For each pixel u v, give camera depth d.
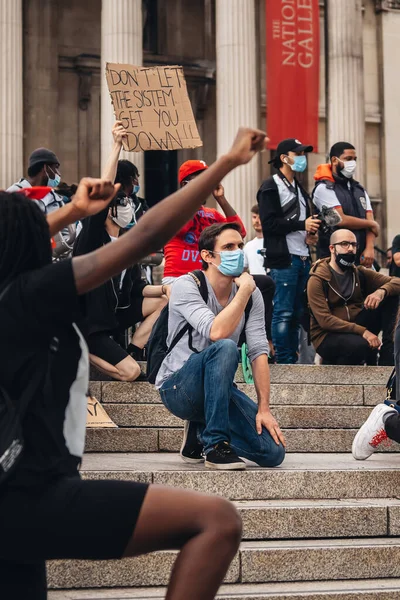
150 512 3.38
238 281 6.82
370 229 11.57
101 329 8.73
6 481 3.30
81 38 30.03
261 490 6.57
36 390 3.38
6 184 24.22
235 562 5.66
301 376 9.77
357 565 5.85
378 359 10.96
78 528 3.32
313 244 10.94
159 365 7.01
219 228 6.96
